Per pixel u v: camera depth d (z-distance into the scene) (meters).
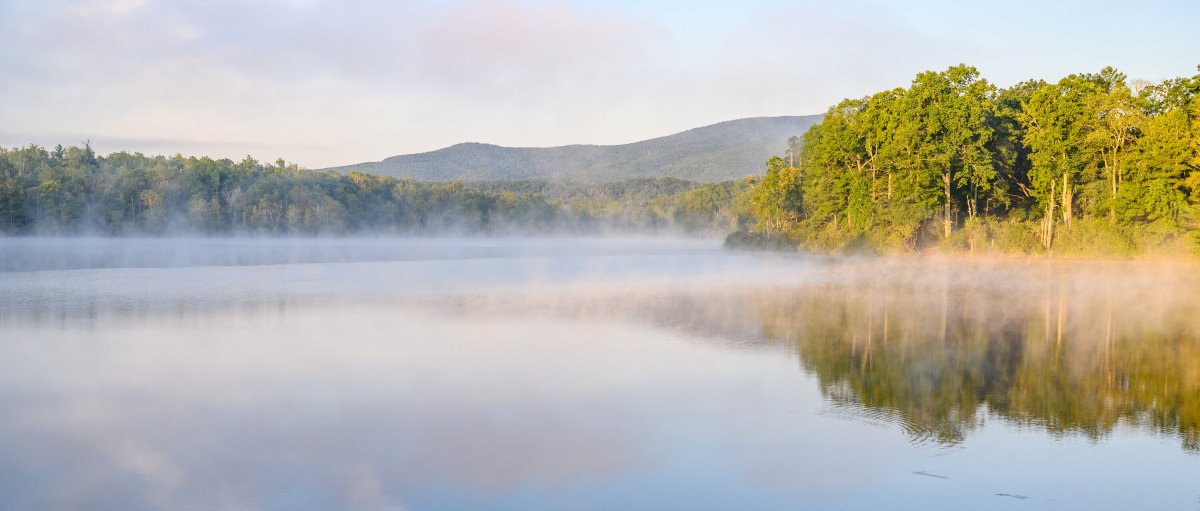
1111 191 67.88
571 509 13.36
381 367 24.05
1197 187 59.00
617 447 16.34
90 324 33.53
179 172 166.75
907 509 13.29
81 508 13.44
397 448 16.34
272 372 23.33
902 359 25.11
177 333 30.97
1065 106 65.81
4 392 20.92
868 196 78.50
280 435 17.19
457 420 18.22
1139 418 18.28
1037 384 21.52
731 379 22.19
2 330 31.77
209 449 16.34
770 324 32.91
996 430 17.31
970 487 14.16
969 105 69.75
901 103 72.69
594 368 23.81
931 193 71.19
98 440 16.89
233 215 169.38
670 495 13.87
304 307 39.88
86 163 173.12
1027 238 69.31
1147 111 66.25
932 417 18.36
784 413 18.64
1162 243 63.62
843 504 13.38
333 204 178.25
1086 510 13.22
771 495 13.83
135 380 22.31
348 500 13.73
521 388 21.16
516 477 14.66
